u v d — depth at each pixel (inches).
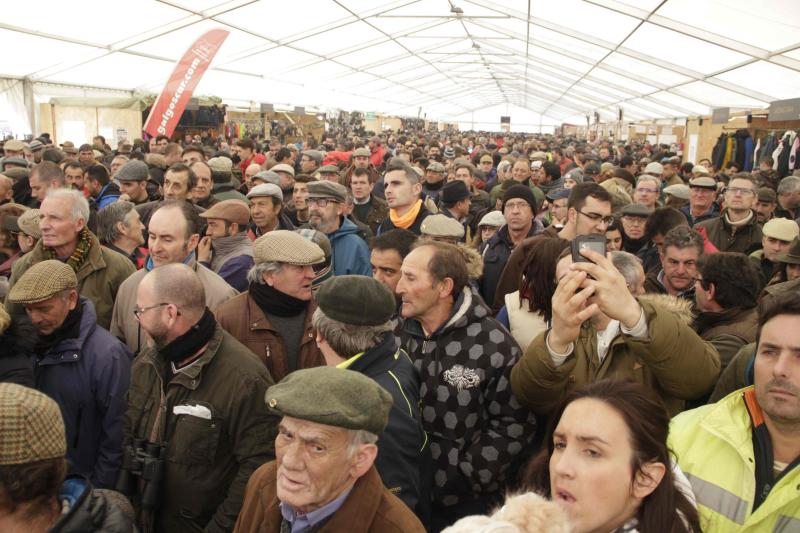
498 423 109.4
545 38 676.1
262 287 126.3
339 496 69.2
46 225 150.6
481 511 108.7
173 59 604.4
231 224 184.5
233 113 908.0
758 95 566.3
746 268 118.8
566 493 62.3
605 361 103.9
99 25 483.8
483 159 534.6
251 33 610.5
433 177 365.1
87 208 157.8
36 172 258.7
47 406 65.3
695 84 629.6
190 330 101.3
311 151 429.7
